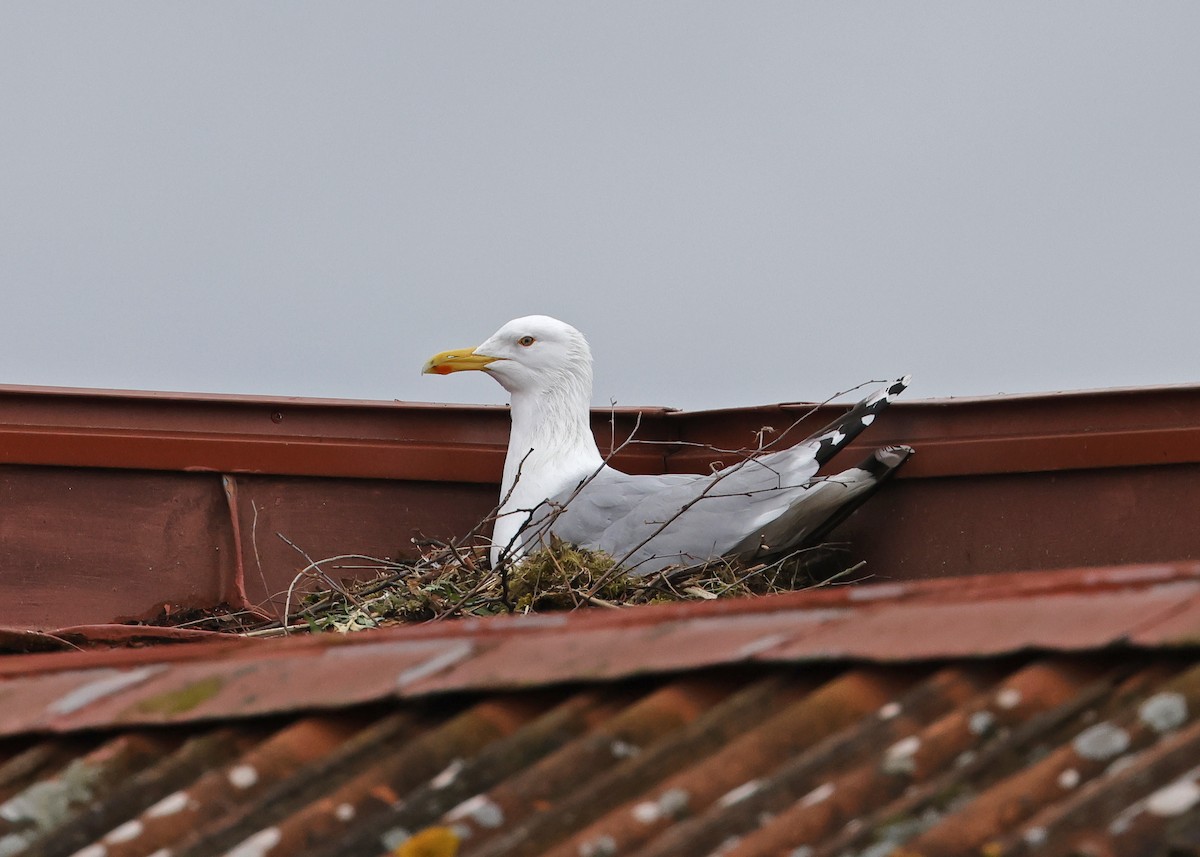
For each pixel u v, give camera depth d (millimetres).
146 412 17406
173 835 6902
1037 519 15836
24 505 17172
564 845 6281
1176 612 6273
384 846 6574
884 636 6750
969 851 5664
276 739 7250
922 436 16516
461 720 7047
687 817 6289
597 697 7035
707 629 7184
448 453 18031
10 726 7777
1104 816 5570
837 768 6285
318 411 17734
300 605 16812
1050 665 6395
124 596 17250
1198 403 14953
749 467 16109
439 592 15055
